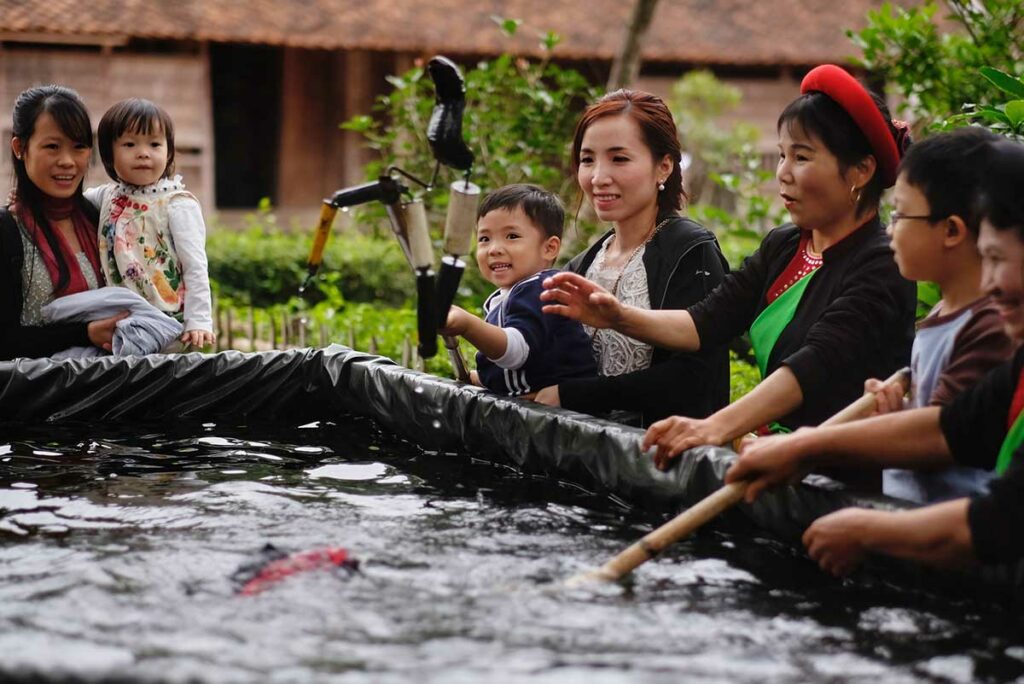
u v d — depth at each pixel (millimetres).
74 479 4113
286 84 21922
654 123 4426
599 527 3543
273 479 4129
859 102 3689
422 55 21188
